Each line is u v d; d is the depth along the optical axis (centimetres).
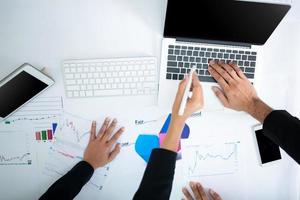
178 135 81
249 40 88
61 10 90
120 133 93
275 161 96
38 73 86
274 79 94
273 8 79
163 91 91
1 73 91
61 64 90
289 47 93
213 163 95
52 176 95
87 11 90
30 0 89
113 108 93
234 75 90
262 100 95
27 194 95
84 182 89
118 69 91
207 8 81
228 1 79
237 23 84
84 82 91
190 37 88
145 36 92
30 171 94
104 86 91
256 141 95
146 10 91
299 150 77
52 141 93
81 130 93
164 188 72
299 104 95
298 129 78
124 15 91
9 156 93
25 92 89
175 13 82
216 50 89
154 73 91
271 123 82
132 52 92
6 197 95
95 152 92
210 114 94
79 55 91
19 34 90
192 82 87
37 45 90
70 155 94
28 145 93
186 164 95
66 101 92
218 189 96
